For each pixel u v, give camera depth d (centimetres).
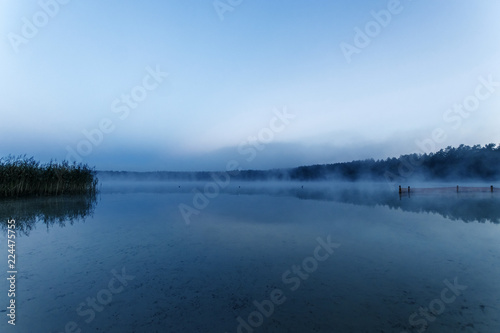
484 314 274
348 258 466
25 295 323
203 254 494
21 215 875
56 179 1508
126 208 1123
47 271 404
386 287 345
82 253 496
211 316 274
